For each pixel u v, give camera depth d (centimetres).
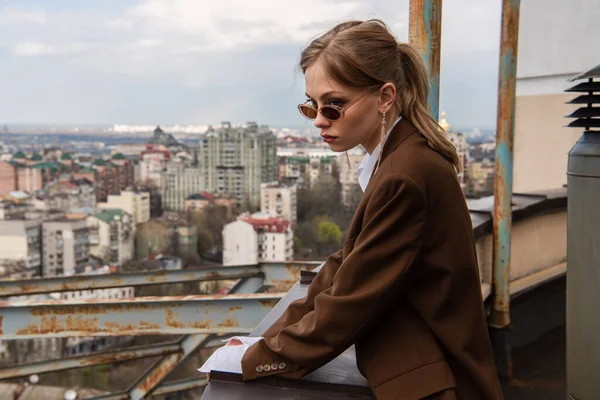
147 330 253
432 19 209
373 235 94
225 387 103
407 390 94
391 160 97
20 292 316
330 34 101
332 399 100
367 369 99
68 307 258
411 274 95
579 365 175
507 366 258
